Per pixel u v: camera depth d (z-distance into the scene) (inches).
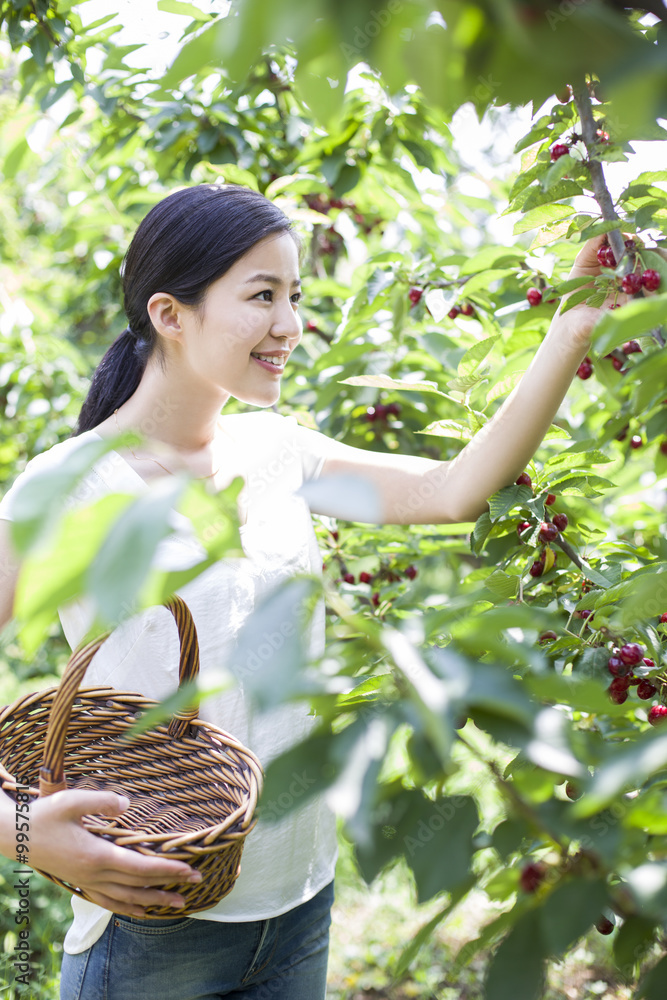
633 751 21.3
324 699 24.0
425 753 24.5
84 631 48.7
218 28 14.6
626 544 56.9
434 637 30.2
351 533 77.2
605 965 80.7
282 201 85.0
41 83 83.9
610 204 47.6
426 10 15.0
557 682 23.0
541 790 25.8
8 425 132.4
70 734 49.6
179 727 46.9
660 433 46.0
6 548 45.1
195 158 89.9
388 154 85.6
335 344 76.3
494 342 51.4
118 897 37.9
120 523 16.1
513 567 56.0
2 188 153.7
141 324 53.9
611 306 46.6
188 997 47.8
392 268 75.5
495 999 25.6
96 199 107.7
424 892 24.7
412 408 83.1
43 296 155.6
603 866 26.2
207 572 48.7
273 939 50.3
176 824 48.4
